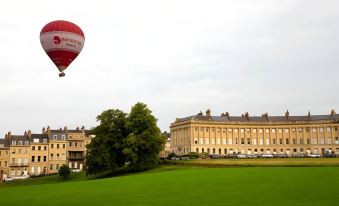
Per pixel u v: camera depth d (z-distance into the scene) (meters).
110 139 102.19
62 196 42.44
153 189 45.28
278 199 32.06
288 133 182.50
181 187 46.00
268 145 182.50
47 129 148.75
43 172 140.62
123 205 32.38
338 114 181.25
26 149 140.00
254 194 35.88
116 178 71.62
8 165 137.12
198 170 78.50
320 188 38.91
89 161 101.00
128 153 98.25
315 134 179.12
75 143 145.12
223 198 33.94
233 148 180.12
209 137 177.88
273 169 70.94
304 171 63.00
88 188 51.81
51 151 142.50
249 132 183.38
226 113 188.50
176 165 103.56
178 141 187.25
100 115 105.50
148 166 102.31
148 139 102.12
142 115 103.44
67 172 105.94
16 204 37.06
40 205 35.28
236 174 62.59
